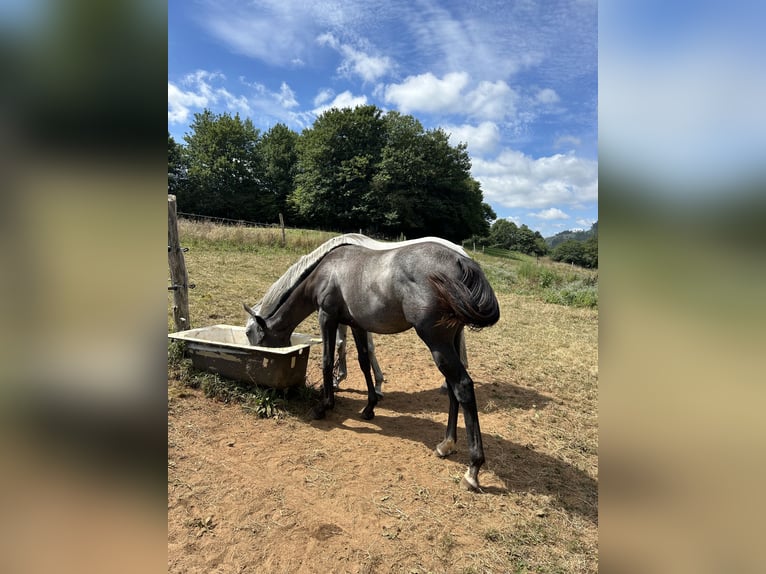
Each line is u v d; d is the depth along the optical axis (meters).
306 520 2.50
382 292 3.23
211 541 2.28
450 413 3.32
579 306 11.09
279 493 2.71
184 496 2.60
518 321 8.58
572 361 6.12
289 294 4.10
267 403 3.78
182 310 4.64
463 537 2.46
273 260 11.68
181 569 2.09
